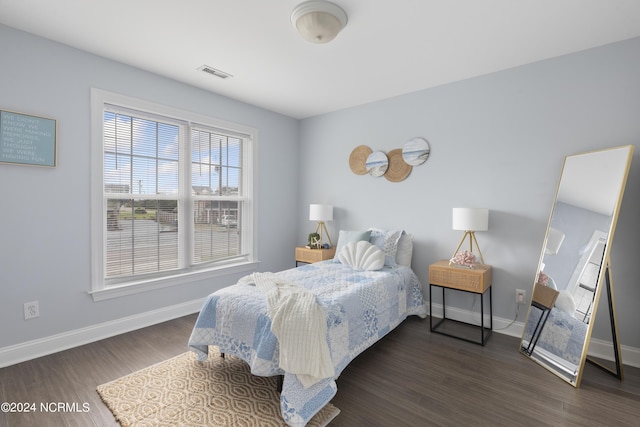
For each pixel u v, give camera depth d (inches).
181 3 74.2
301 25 77.3
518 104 108.3
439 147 126.3
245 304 78.1
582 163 92.0
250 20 81.1
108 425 63.3
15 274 87.5
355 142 152.6
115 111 107.4
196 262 132.3
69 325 97.3
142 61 105.5
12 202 86.7
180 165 127.0
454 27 84.0
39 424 63.3
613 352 90.7
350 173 154.5
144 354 93.0
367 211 148.6
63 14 79.1
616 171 81.8
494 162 113.6
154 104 114.9
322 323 70.3
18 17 80.6
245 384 77.4
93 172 100.8
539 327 94.3
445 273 108.8
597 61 94.3
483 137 115.7
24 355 88.7
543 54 99.5
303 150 174.7
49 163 92.2
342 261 125.5
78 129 97.7
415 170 132.9
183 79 120.6
